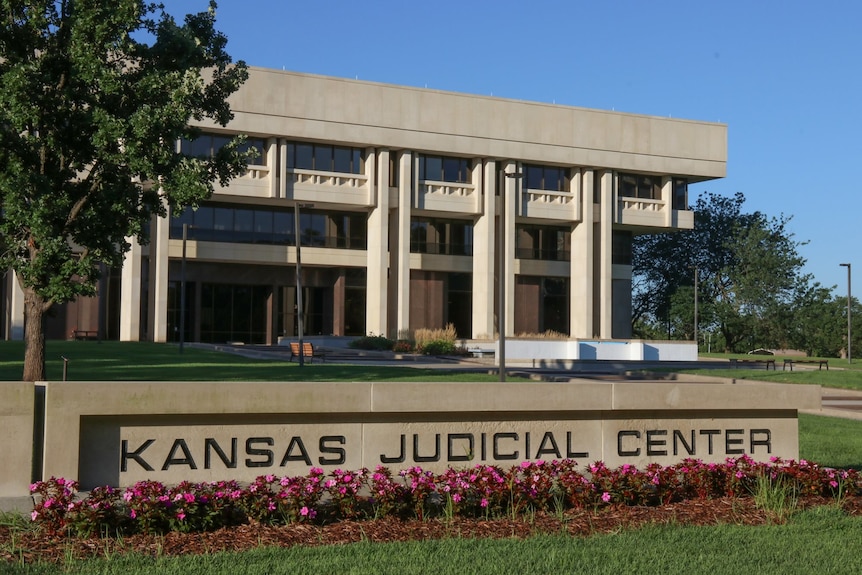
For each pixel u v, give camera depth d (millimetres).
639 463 11344
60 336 56781
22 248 22281
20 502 8734
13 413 9000
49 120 20828
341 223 63062
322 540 8195
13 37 21531
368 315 61469
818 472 10812
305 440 10086
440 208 62438
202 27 23984
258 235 60656
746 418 11859
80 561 7266
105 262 22500
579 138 64938
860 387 36500
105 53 21516
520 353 53406
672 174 68375
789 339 84062
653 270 90500
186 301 61375
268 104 57031
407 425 10445
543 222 67375
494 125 62781
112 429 9422
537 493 9398
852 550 8148
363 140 59531
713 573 7309
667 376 39500
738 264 86500
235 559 7391
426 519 9039
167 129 20766
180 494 8359
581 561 7547
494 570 7199
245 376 29125
